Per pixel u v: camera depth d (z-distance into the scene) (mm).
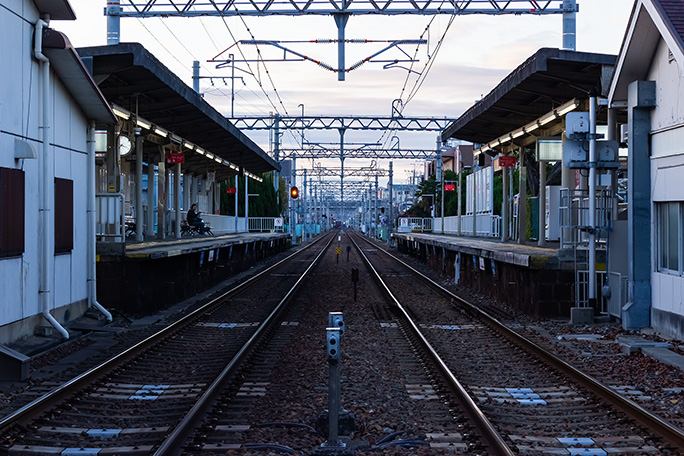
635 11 12438
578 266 15734
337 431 6719
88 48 15141
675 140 12336
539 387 9430
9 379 9352
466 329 14859
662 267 13219
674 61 12289
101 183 26062
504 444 6293
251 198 60031
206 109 23250
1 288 10547
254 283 26109
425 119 41500
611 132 15297
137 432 7195
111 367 10125
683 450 6418
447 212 66875
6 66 10844
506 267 19031
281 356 11500
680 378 9578
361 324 15523
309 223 96812
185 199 36219
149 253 16078
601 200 15305
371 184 101312
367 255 49062
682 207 12234
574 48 19984
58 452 6543
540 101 22375
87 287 14906
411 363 11070
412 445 6742
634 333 13188
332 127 41781
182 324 14742
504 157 27109
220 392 8672
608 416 7805
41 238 12195
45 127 12258
